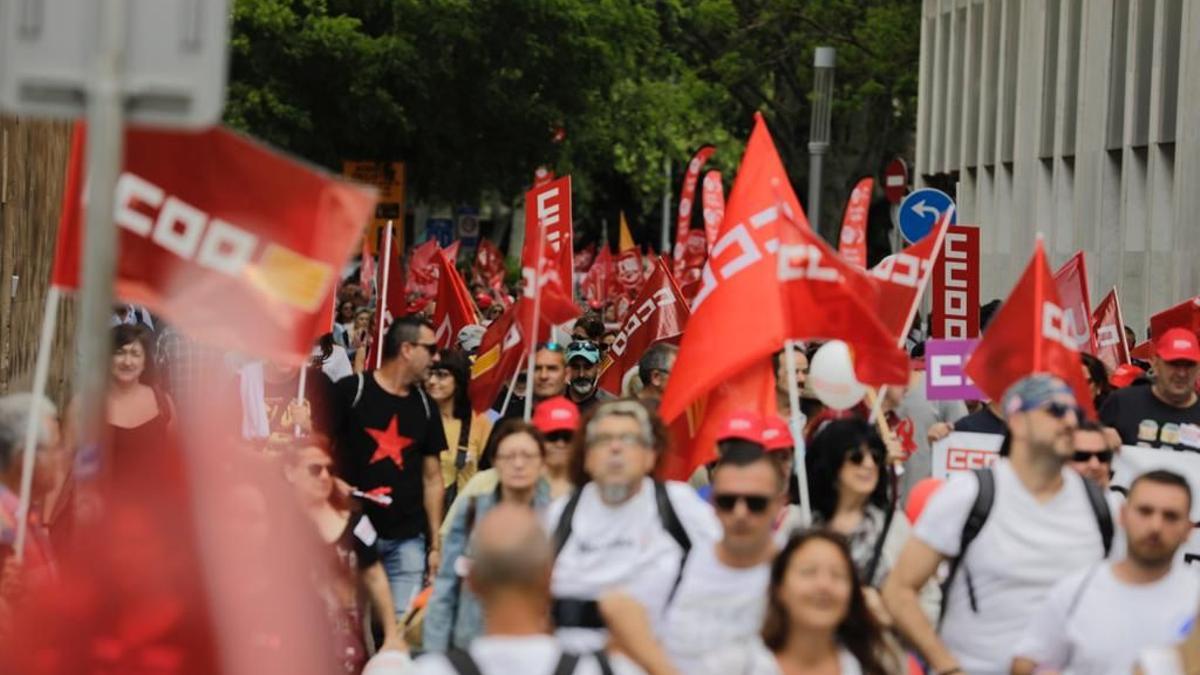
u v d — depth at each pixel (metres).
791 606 12.62
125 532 11.72
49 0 10.87
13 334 30.22
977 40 75.94
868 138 92.50
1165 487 13.62
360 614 19.27
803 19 85.62
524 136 72.62
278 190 13.60
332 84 68.56
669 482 15.46
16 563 14.38
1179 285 50.09
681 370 18.83
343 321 53.09
